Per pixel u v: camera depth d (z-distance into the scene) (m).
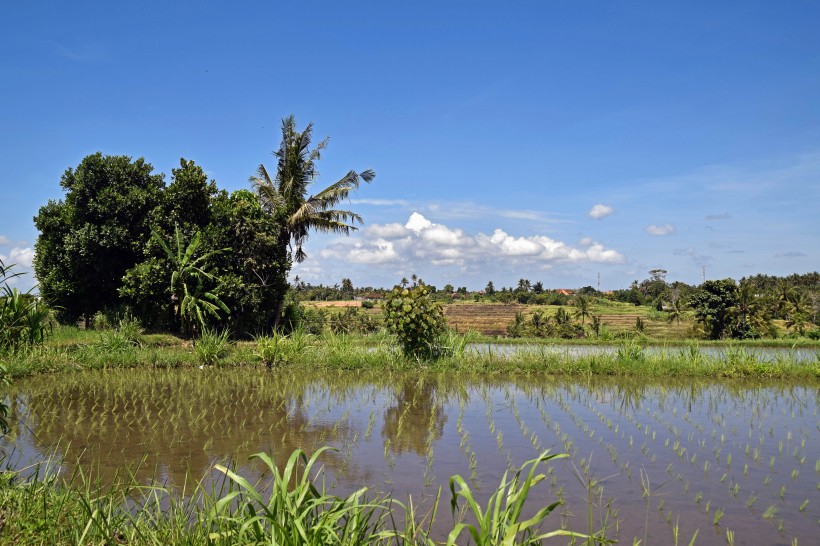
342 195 26.64
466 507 5.47
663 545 4.73
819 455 7.50
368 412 10.16
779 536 4.95
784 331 54.91
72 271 23.19
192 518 4.86
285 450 7.55
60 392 12.03
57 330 19.91
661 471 6.75
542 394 12.20
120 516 4.49
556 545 4.69
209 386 13.06
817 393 12.60
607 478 6.46
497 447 7.75
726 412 10.34
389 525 4.95
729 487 6.20
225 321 22.98
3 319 15.01
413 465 6.91
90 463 6.82
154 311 22.55
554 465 6.94
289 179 26.78
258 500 3.53
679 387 13.32
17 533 4.03
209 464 6.83
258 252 23.55
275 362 16.41
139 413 9.95
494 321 64.81
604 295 100.25
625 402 11.29
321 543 3.43
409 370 15.56
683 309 62.97
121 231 22.77
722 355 17.53
